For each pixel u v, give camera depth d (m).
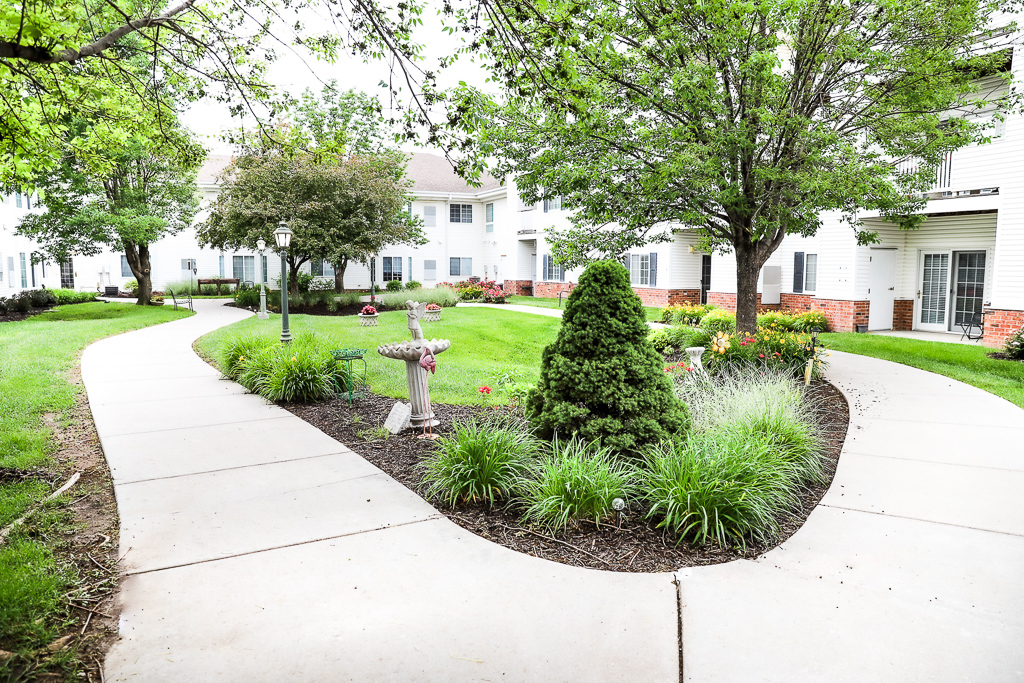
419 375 6.49
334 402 7.93
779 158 9.35
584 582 3.47
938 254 15.55
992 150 12.77
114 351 12.32
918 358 11.35
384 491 4.82
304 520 4.26
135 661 2.75
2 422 6.48
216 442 6.12
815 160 8.66
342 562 3.67
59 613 3.12
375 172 24.17
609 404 5.19
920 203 9.84
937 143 8.87
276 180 22.67
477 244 35.72
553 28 5.62
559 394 5.38
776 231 11.00
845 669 2.71
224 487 4.87
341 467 5.38
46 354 10.98
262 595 3.30
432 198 34.47
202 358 11.65
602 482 4.25
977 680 2.63
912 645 2.88
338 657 2.79
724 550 3.84
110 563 3.64
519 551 3.86
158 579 3.46
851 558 3.74
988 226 14.26
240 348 9.66
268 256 32.78
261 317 19.66
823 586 3.42
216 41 7.37
